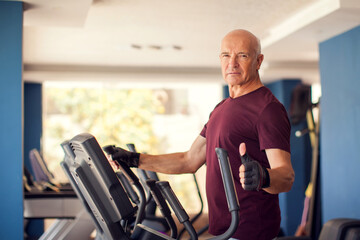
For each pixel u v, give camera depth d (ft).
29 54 19.52
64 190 13.71
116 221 4.93
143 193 6.03
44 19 12.65
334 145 15.15
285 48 17.25
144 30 15.74
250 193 5.17
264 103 5.20
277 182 4.43
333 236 9.45
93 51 19.19
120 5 12.77
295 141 24.26
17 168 10.94
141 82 25.07
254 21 14.76
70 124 36.37
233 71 5.43
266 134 5.02
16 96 11.03
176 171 6.27
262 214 5.19
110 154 5.88
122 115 36.68
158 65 22.89
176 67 23.49
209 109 35.60
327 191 15.64
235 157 5.25
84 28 15.34
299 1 12.67
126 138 36.55
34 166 15.31
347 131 14.40
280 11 13.66
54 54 19.67
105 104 36.68
